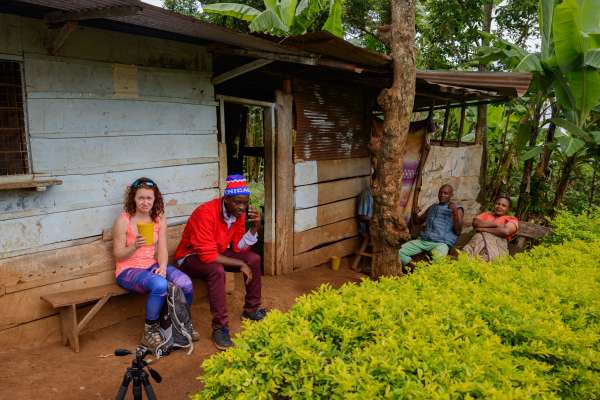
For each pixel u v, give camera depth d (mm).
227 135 7434
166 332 3787
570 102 6762
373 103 7328
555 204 7859
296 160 5875
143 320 4336
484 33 7535
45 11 3236
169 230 4445
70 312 3617
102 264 3953
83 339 3879
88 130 3748
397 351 2012
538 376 2111
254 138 11109
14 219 3412
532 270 3660
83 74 3674
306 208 6160
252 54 4250
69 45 3572
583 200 9031
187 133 4512
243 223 4430
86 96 3703
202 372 3566
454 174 7750
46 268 3621
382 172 5023
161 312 3850
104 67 3799
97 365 3529
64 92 3572
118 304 4199
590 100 6488
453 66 9883
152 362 3658
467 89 5957
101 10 2891
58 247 3680
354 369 1879
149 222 3943
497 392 1735
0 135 3414
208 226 4078
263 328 2252
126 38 3936
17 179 3389
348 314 2369
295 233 6051
